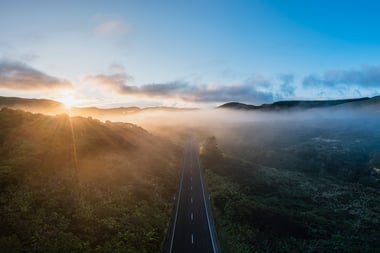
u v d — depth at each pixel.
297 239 36.84
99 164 42.78
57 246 22.28
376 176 95.00
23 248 21.05
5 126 44.81
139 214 32.62
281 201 56.22
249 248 30.05
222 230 33.34
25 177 31.36
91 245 24.27
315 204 61.62
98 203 31.83
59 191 31.30
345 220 51.31
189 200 44.22
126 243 25.88
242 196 49.28
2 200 26.33
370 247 37.47
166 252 27.39
